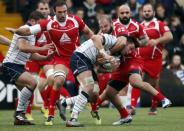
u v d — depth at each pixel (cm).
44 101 3206
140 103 4128
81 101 2498
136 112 3622
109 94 2667
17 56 2673
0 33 4700
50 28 2616
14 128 2486
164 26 3503
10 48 2686
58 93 2625
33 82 2659
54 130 2366
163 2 4969
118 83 2667
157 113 3525
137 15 4494
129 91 3878
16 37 2669
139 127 2514
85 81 2478
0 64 3105
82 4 4725
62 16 2594
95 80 2636
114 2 4781
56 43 2641
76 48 2589
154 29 3506
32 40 2639
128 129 2411
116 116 3256
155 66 3550
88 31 2681
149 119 3039
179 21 4834
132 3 4666
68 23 2633
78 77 2491
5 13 4991
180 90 4200
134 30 2816
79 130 2353
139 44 2652
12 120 3017
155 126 2573
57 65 2639
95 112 2680
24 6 4819
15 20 4888
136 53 2717
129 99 3875
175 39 4581
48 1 4034
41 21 2617
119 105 2680
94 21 4378
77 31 2652
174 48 4525
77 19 2655
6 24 4816
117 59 2575
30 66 3281
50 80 2953
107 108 4034
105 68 2516
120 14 2831
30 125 2644
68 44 2642
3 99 3947
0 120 3020
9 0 5031
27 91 2658
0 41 2692
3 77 3944
